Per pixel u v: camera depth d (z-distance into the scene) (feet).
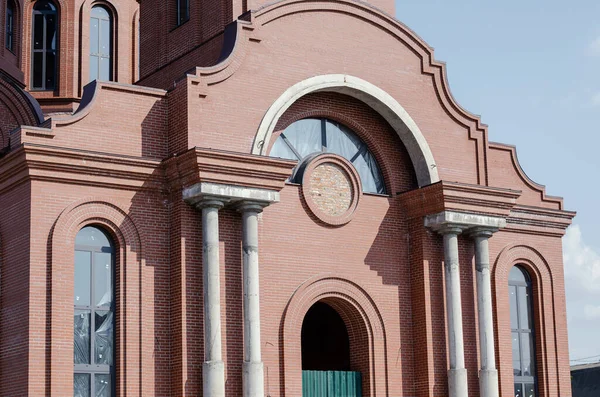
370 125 92.53
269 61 85.25
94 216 77.36
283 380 81.82
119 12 120.37
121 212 78.54
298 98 86.58
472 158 95.20
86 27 118.01
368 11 91.09
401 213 92.12
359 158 92.43
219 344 77.10
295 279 84.53
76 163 76.23
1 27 103.71
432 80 94.07
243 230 80.02
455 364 87.76
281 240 84.58
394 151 93.45
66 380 74.08
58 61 116.67
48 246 75.15
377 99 90.33
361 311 87.81
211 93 81.71
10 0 107.96
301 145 89.25
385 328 88.48
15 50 107.45
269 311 82.64
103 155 77.05
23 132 75.46
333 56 88.84
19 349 74.54
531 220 98.53
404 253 91.25
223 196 78.48
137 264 78.64
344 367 92.94
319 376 85.76
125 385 76.54
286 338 82.74
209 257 77.87
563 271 100.78
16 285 75.77
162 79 98.12
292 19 87.15
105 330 77.56
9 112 100.63
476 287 91.97
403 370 88.63
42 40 117.19
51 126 76.74
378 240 90.02
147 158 79.15
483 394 89.30
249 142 82.99
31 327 73.67
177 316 78.28
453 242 89.66
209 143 80.94
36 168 75.10
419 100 92.99
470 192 89.76
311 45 87.71
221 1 93.91
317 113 90.02
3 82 100.37
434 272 90.12
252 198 79.56
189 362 77.36
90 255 77.87
